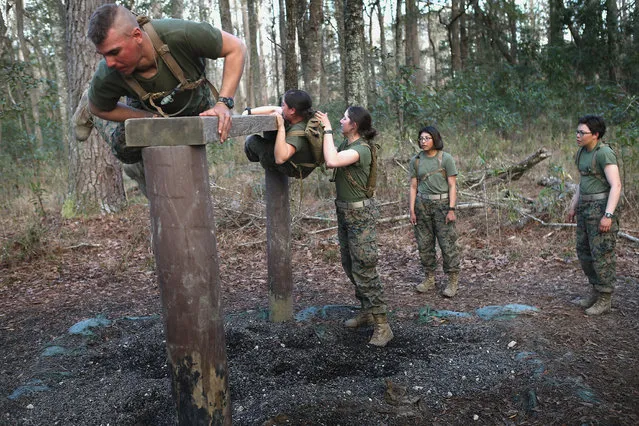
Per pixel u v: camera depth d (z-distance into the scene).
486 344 3.74
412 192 5.10
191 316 2.04
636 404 2.88
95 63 8.92
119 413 2.95
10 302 5.36
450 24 20.36
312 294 5.28
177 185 1.94
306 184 9.02
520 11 18.38
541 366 3.33
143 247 7.23
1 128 14.15
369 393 3.06
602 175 4.19
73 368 3.64
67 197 9.21
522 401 2.96
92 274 6.21
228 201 8.09
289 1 9.87
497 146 10.77
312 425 2.73
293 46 10.04
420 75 22.02
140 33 2.09
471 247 6.54
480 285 5.32
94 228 8.21
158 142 1.94
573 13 15.80
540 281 5.32
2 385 3.42
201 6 23.86
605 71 15.98
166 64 2.21
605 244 4.20
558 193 7.35
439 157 4.91
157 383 3.21
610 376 3.22
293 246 7.00
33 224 7.39
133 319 4.55
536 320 4.22
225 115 2.19
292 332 3.99
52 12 18.00
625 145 7.33
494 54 19.28
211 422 2.15
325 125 3.56
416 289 5.19
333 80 25.22
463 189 8.16
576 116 13.58
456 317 4.34
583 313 4.36
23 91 12.12
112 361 3.73
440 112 11.89
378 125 11.87
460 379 3.22
